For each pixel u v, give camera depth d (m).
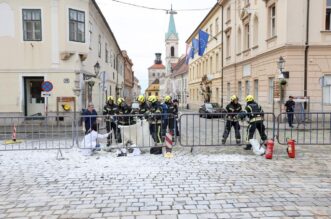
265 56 21.58
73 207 5.02
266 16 21.31
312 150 9.69
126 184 6.23
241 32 27.53
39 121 11.62
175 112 11.55
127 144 9.44
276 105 19.67
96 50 22.30
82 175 6.91
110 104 11.38
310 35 18.22
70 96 16.89
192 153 9.32
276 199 5.29
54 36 16.62
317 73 18.31
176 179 6.55
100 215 4.69
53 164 7.95
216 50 36.84
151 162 8.12
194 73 52.22
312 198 5.32
